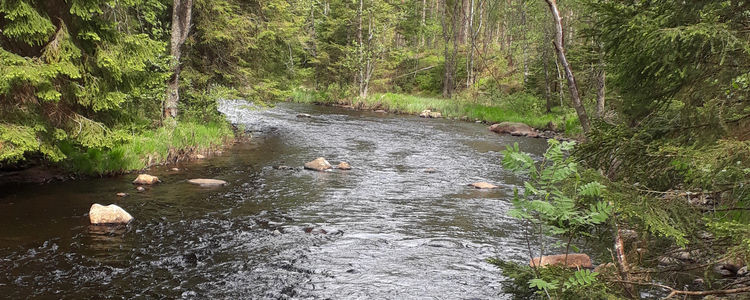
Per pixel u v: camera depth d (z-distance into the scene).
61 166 10.38
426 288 5.59
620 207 2.79
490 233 7.73
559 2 23.72
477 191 10.74
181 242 6.86
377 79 46.31
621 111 4.16
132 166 11.38
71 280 5.45
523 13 36.25
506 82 38.25
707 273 3.26
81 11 8.05
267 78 19.91
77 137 8.82
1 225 7.12
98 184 9.91
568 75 3.61
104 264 5.95
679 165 3.14
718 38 2.91
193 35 17.23
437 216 8.65
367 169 12.98
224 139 16.38
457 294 5.43
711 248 3.26
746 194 3.15
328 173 12.25
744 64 3.18
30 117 8.02
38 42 7.84
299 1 23.19
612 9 3.61
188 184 10.41
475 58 42.66
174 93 15.38
